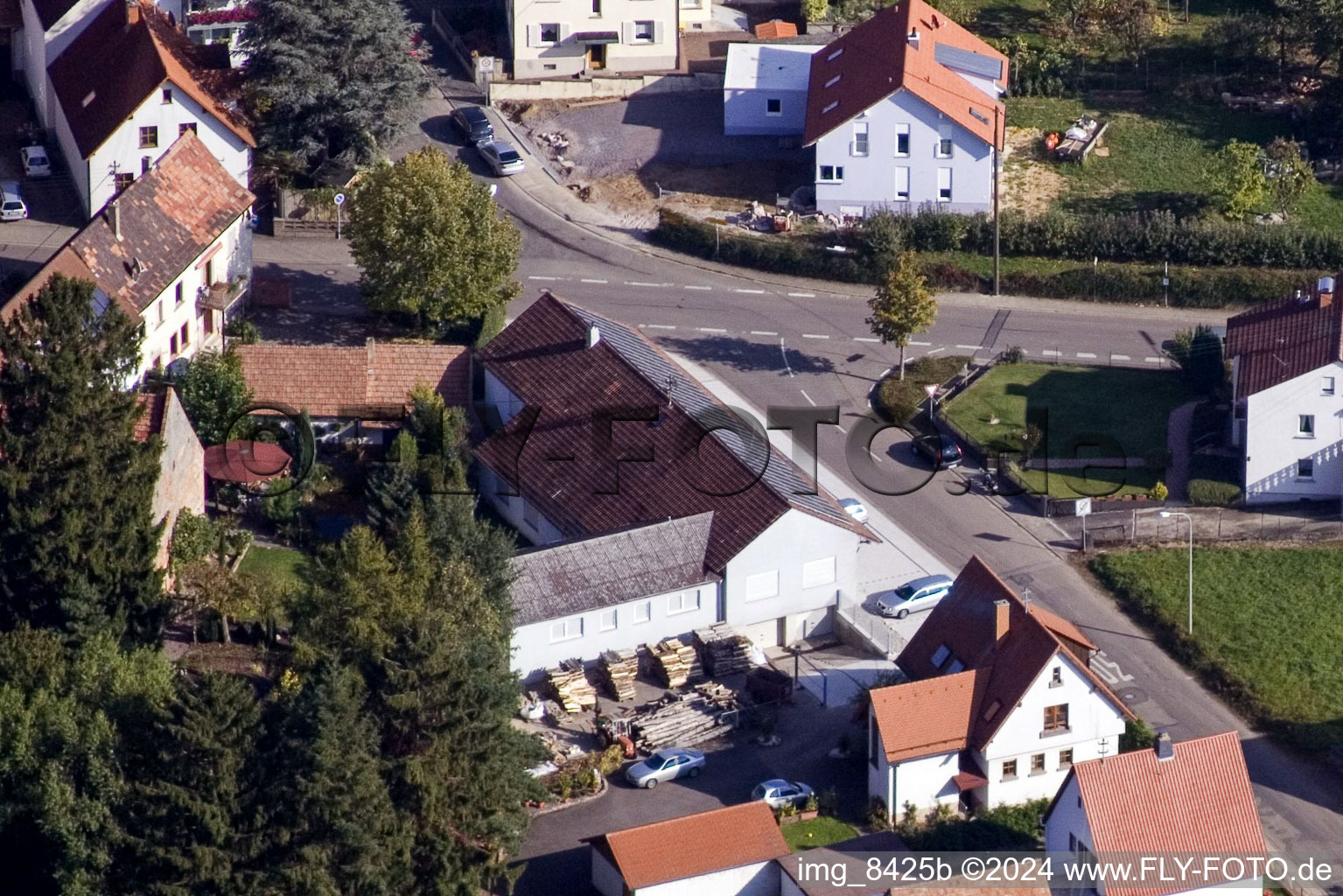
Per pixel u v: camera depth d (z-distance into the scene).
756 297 121.56
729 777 88.00
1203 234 123.38
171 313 109.06
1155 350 118.06
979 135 123.44
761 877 80.69
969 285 122.88
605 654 93.62
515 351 106.94
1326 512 105.62
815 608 97.19
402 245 111.44
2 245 118.50
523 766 81.94
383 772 78.06
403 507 95.75
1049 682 85.50
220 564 93.56
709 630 95.06
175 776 75.81
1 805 78.25
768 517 94.88
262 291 117.88
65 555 86.94
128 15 124.19
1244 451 106.69
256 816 75.75
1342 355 104.00
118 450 89.19
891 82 123.94
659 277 122.69
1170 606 98.62
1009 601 88.19
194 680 86.75
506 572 90.81
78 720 78.50
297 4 121.69
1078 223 124.00
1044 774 86.75
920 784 85.50
